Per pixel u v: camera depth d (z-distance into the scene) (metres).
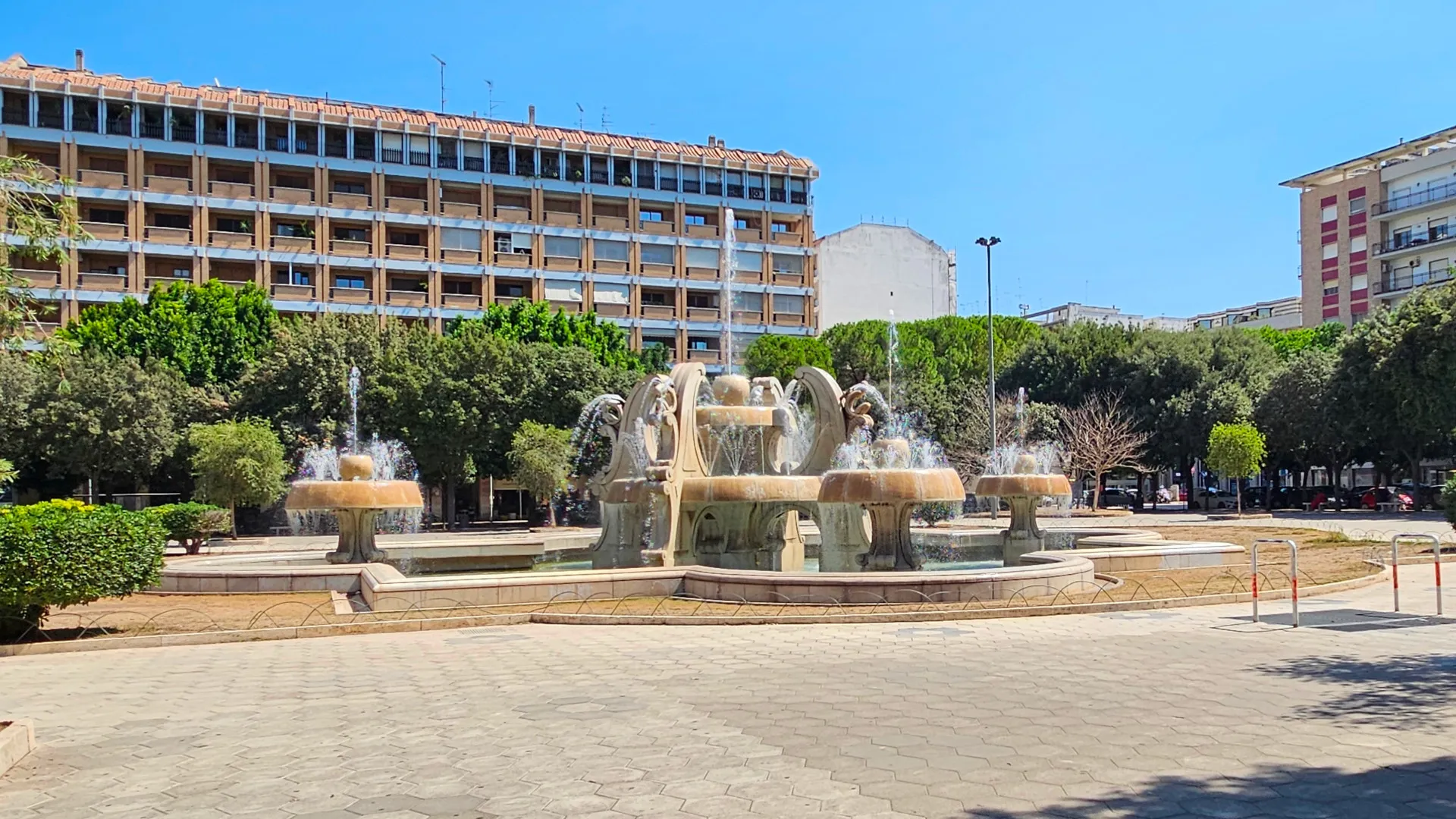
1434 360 41.31
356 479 18.97
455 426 43.28
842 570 18.34
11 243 9.45
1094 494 54.66
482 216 62.88
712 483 17.14
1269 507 53.03
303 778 6.22
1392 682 8.35
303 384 43.19
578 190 65.75
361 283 60.88
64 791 6.04
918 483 15.40
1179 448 51.94
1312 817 5.22
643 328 67.00
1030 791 5.67
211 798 5.86
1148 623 12.02
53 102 53.16
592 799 5.69
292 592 16.91
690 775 6.11
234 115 56.69
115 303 51.47
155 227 55.19
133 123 54.41
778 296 71.38
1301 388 48.31
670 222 68.31
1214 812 5.29
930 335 62.03
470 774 6.24
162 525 13.43
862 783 5.88
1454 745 6.46
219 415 43.81
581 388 45.84
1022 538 21.17
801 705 7.92
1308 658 9.54
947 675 9.05
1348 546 23.56
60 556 11.85
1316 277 69.38
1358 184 66.25
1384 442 46.53
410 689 8.93
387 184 61.84
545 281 64.44
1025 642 10.84
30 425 39.91
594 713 7.80
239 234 56.44
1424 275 62.00
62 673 10.09
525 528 46.72
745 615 12.73
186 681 9.53
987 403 51.81
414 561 20.92
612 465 18.78
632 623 12.72
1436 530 30.28
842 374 57.75
